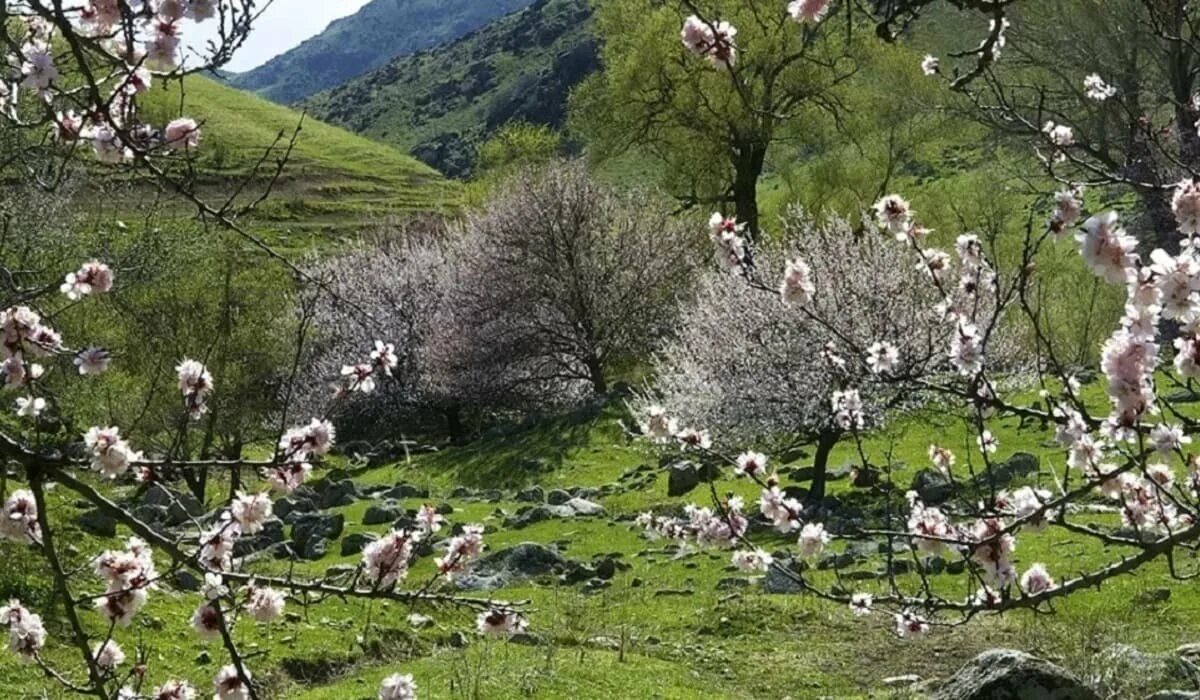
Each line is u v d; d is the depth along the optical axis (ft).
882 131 142.92
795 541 63.31
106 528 57.41
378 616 51.55
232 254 19.40
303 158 318.65
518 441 110.83
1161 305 17.10
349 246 181.78
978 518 23.08
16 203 62.85
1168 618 45.62
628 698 40.06
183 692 20.38
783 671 45.29
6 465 16.72
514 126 246.27
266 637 47.03
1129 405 17.78
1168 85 85.40
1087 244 16.63
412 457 117.80
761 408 74.79
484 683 40.73
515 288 133.28
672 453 91.61
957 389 21.98
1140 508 21.57
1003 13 15.26
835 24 129.29
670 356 90.07
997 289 21.25
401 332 140.56
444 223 170.19
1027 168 100.94
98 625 44.60
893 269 74.49
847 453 83.41
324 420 18.65
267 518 18.34
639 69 145.38
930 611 23.68
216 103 357.41
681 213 154.81
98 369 18.74
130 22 15.97
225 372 86.33
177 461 18.04
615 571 63.21
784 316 75.10
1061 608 48.01
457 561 20.48
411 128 630.33
